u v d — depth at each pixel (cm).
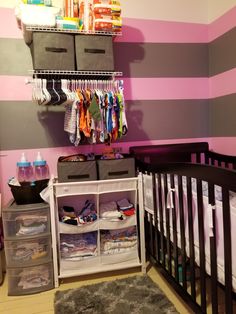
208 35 264
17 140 227
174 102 261
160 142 259
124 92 248
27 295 189
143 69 251
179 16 257
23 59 223
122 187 208
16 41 222
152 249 210
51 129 233
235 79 233
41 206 197
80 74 207
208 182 122
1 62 220
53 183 196
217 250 127
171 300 176
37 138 230
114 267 207
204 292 136
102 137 201
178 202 160
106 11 197
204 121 267
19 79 224
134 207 218
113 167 206
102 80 215
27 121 228
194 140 266
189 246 148
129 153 246
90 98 197
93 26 199
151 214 204
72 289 190
